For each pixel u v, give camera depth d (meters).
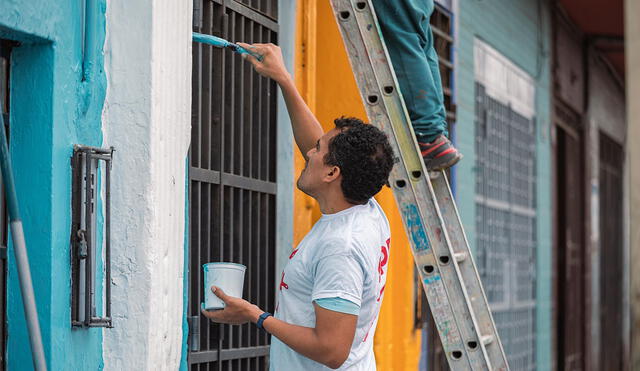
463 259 5.49
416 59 5.52
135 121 4.27
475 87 10.81
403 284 7.90
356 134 3.98
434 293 5.17
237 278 4.04
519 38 12.80
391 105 5.24
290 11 6.60
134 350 4.24
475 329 5.12
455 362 5.12
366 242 3.92
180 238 4.67
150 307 4.24
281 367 4.05
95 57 4.21
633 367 4.84
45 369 3.47
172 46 4.53
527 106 13.21
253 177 6.24
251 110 6.20
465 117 10.33
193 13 5.51
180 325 4.68
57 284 3.99
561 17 15.20
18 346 3.98
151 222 4.25
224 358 5.71
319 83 7.04
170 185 4.52
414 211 5.20
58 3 4.02
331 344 3.82
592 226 17.45
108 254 4.20
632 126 4.85
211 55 5.70
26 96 4.01
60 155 4.02
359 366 4.05
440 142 5.53
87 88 4.17
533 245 13.45
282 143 6.53
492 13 11.50
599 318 17.94
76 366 4.09
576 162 16.73
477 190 10.82
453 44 9.80
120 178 4.26
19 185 3.99
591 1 14.89
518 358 12.56
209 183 5.65
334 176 3.99
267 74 4.63
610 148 19.86
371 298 4.00
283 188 6.53
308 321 3.95
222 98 5.81
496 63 11.71
